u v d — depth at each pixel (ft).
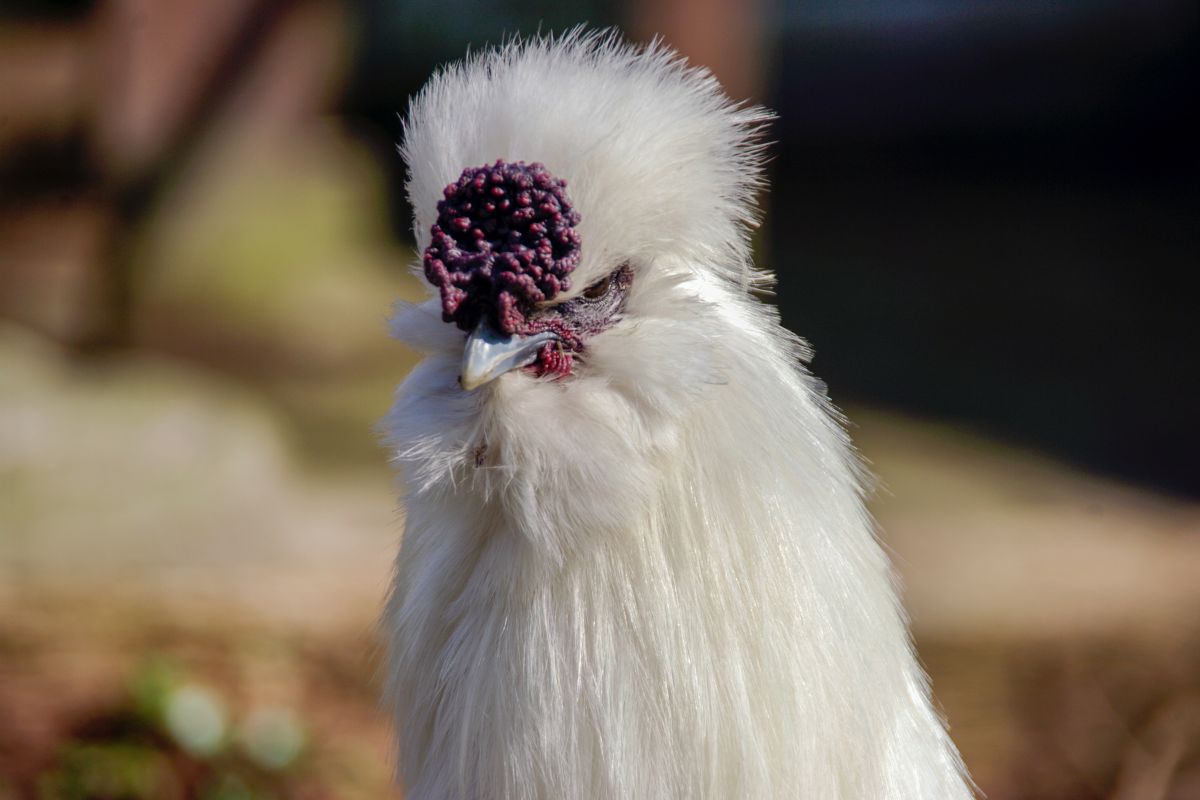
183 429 64.44
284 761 43.75
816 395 21.53
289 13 86.22
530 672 19.51
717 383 19.16
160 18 84.48
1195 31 136.05
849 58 143.33
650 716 19.31
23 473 58.08
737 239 21.16
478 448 19.79
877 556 20.97
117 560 53.52
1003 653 50.03
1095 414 82.99
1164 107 139.54
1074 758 47.75
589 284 20.12
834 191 138.51
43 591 50.70
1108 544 58.95
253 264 88.74
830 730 19.66
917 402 84.84
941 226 127.24
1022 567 55.62
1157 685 49.39
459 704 20.22
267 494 60.95
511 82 20.54
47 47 109.91
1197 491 69.82
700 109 20.63
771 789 19.44
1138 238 121.90
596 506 18.97
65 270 92.73
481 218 19.66
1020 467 72.64
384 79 129.29
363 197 102.99
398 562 21.56
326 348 86.12
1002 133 142.72
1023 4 141.08
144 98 85.35
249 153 89.40
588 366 19.98
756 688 19.38
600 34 24.44
